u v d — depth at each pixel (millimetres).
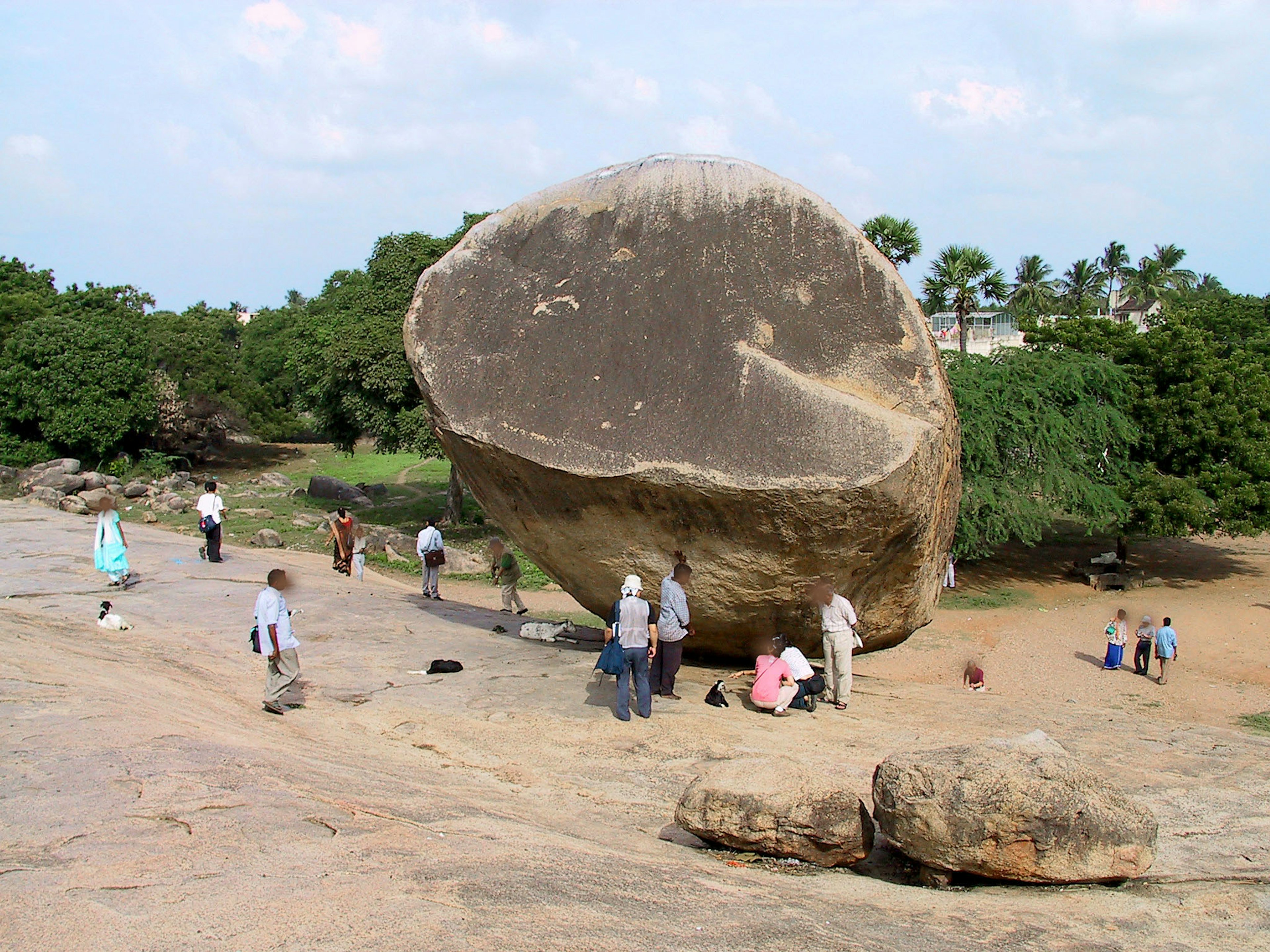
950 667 16891
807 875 5223
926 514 8234
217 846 4488
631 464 8156
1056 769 5238
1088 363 23406
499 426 8648
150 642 10547
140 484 33969
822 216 9008
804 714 8594
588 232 9438
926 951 4078
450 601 15906
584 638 11789
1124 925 4598
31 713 6523
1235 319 41844
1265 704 14781
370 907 3906
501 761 7227
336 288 48000
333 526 19125
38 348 36469
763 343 8555
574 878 4492
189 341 42906
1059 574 24906
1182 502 21891
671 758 7297
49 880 3984
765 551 8328
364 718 8219
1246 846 5836
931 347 8625
